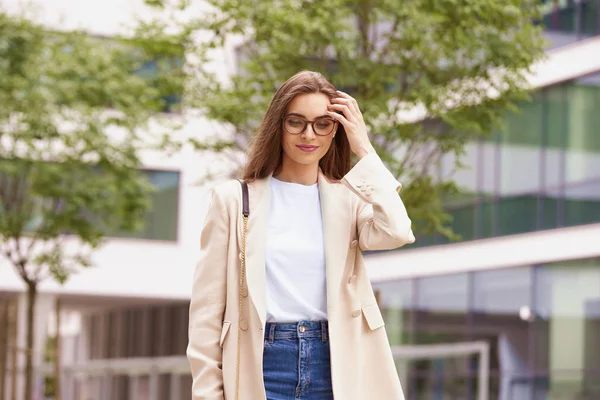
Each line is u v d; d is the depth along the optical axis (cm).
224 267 430
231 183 437
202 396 421
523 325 2497
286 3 1347
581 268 2330
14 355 2175
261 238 425
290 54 1369
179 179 3466
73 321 5194
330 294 420
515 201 2516
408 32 1341
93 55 1858
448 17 1344
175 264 3494
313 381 416
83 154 1912
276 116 427
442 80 1410
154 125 3159
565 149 2375
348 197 438
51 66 1864
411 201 1438
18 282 3325
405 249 2931
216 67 2119
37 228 2030
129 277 3472
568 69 2373
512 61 1373
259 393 414
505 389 2523
